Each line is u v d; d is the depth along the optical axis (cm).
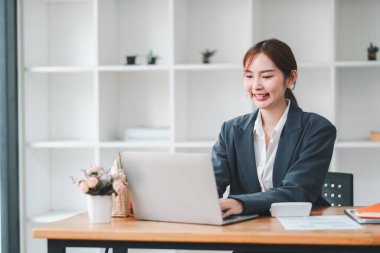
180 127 404
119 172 224
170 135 393
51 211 437
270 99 245
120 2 429
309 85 413
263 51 243
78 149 439
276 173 250
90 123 437
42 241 421
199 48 422
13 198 402
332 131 249
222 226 206
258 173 257
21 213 405
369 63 375
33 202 418
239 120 264
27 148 410
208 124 424
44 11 432
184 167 212
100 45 399
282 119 253
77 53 436
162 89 429
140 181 223
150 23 427
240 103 420
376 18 405
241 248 194
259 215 232
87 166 439
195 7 422
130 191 227
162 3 425
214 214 209
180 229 202
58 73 439
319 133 246
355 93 410
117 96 430
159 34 426
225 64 385
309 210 224
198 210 212
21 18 406
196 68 387
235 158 261
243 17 416
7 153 397
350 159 411
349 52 408
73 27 436
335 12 381
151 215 223
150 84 430
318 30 411
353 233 188
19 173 406
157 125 430
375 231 191
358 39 407
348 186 282
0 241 396
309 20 412
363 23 406
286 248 192
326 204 264
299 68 405
